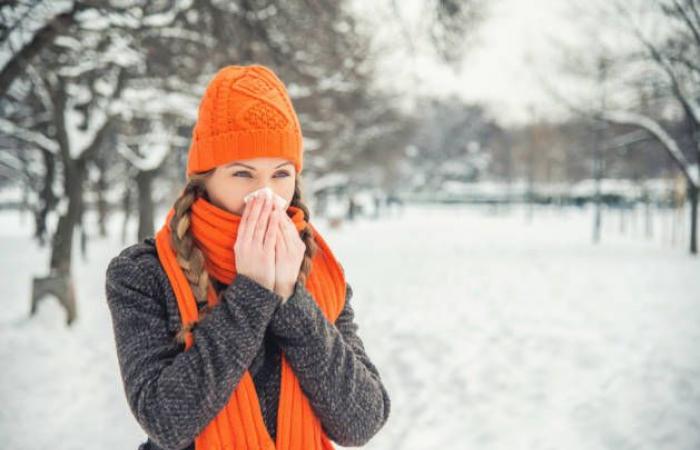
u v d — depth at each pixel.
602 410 4.95
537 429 4.58
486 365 6.25
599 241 23.42
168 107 9.34
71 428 4.56
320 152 24.77
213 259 1.27
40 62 8.06
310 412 1.28
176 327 1.23
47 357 6.60
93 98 9.37
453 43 9.33
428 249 20.11
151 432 1.12
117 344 1.24
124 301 1.25
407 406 5.07
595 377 5.81
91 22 6.96
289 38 9.88
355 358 1.32
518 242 23.06
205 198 1.35
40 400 5.18
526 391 5.43
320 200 42.12
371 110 23.61
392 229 31.94
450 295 10.70
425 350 6.87
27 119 13.75
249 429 1.19
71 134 9.03
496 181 80.88
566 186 58.72
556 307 9.46
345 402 1.24
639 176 33.75
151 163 13.92
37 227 24.69
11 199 56.12
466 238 25.22
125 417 4.80
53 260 8.40
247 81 1.29
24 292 11.52
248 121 1.24
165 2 8.61
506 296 10.55
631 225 34.16
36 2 6.33
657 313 8.86
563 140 41.97
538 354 6.66
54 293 8.27
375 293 10.97
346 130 23.23
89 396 5.31
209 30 8.78
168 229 1.32
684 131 20.20
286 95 1.36
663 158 28.77
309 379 1.23
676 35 15.55
